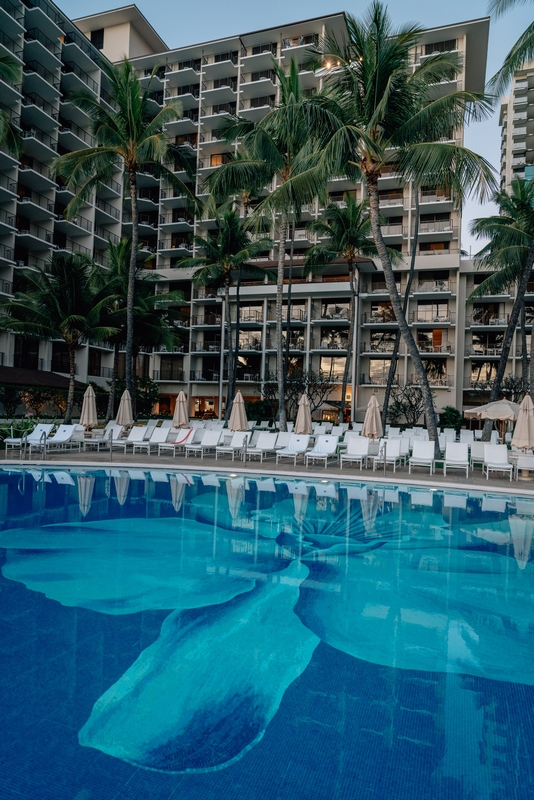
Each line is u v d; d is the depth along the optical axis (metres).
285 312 40.81
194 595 5.07
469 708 3.19
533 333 17.42
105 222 46.91
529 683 3.52
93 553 6.43
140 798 2.36
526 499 11.02
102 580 5.44
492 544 7.24
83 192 23.02
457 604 4.99
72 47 41.19
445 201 38.41
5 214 36.22
